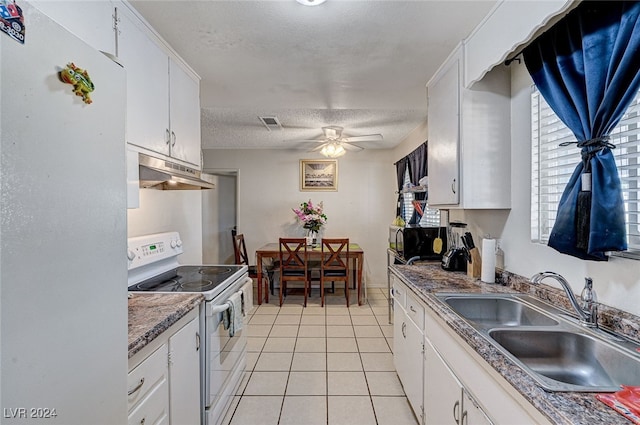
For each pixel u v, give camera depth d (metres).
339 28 1.65
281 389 2.27
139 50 1.54
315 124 3.77
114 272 0.79
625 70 1.07
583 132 1.26
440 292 1.70
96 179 0.73
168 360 1.32
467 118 1.84
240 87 2.46
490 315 1.63
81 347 0.68
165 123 1.80
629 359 1.01
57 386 0.61
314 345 3.01
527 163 1.74
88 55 0.71
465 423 1.18
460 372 1.23
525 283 1.70
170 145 1.85
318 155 5.30
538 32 1.45
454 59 1.90
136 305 1.46
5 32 0.52
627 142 1.18
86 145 0.70
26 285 0.55
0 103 0.52
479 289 1.77
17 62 0.54
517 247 1.82
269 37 1.74
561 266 1.50
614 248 1.10
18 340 0.54
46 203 0.60
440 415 1.44
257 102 2.82
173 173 1.80
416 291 1.79
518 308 1.57
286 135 4.35
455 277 2.08
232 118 3.53
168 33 1.70
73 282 0.66
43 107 0.59
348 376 2.45
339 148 3.97
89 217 0.71
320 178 5.30
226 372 1.99
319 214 5.02
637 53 1.04
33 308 0.57
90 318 0.71
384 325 3.53
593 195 1.16
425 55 1.95
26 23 0.56
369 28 1.65
